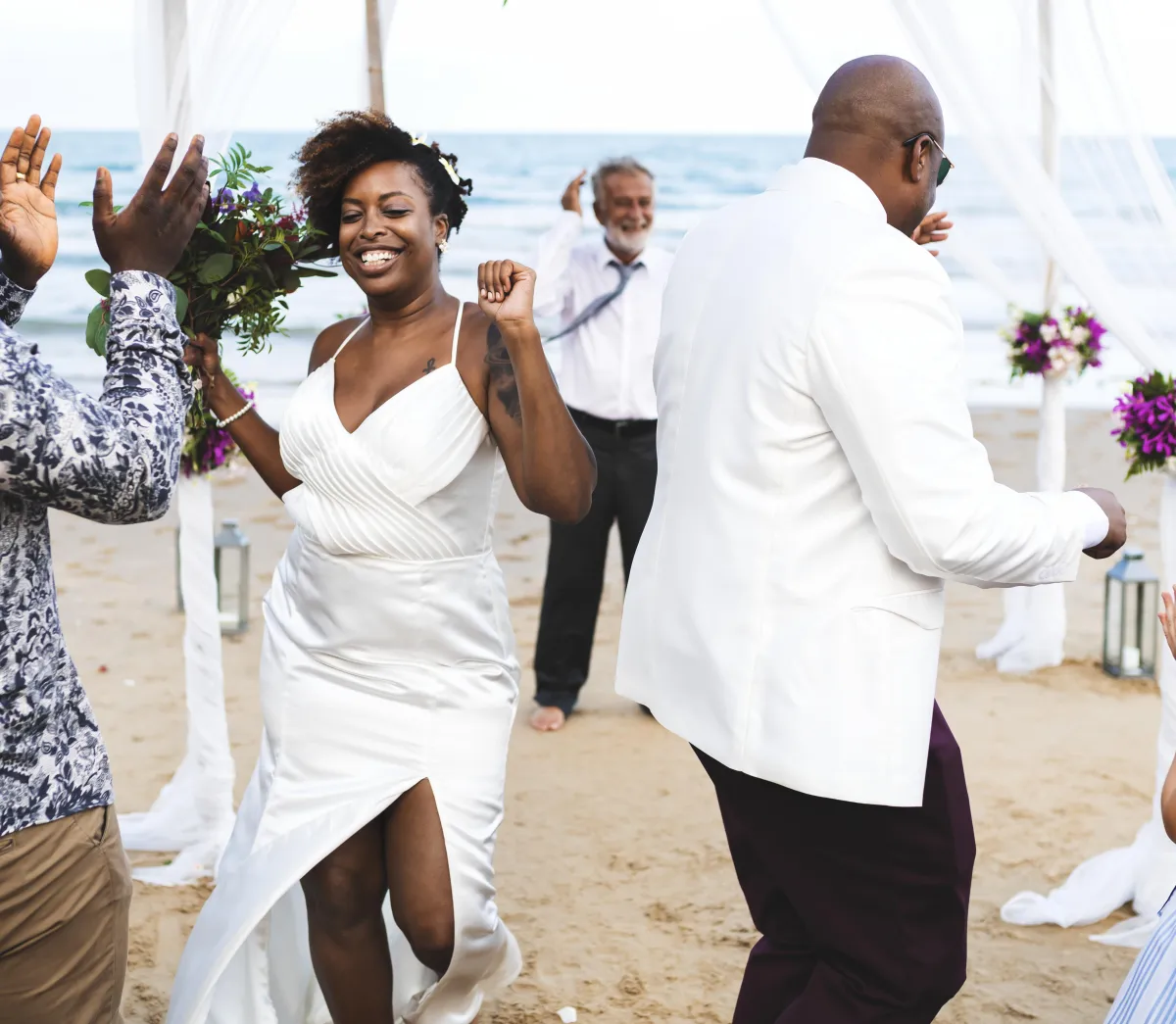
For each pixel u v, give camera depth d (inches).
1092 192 146.0
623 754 209.8
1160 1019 82.8
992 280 226.5
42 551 78.6
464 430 109.7
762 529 92.5
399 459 108.0
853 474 91.4
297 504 114.7
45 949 80.5
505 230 1042.1
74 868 80.3
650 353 219.5
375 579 111.2
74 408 72.6
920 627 92.6
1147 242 144.6
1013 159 141.2
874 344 86.7
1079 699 233.0
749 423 92.5
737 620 93.2
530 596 299.9
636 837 177.6
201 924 113.7
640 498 220.5
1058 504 92.9
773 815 97.0
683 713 96.8
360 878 113.1
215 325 121.8
